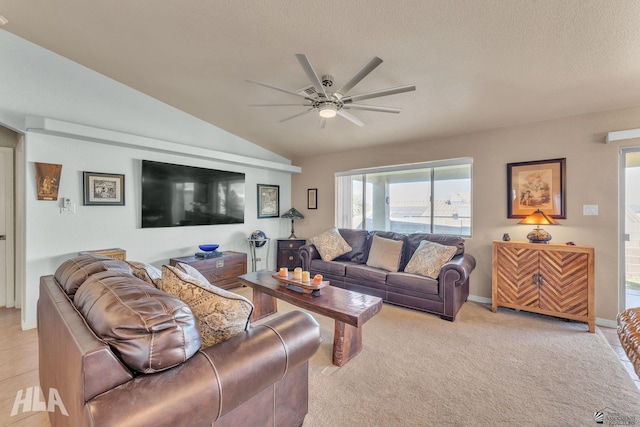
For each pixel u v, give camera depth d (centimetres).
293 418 147
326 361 224
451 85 279
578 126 316
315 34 224
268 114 395
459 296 315
